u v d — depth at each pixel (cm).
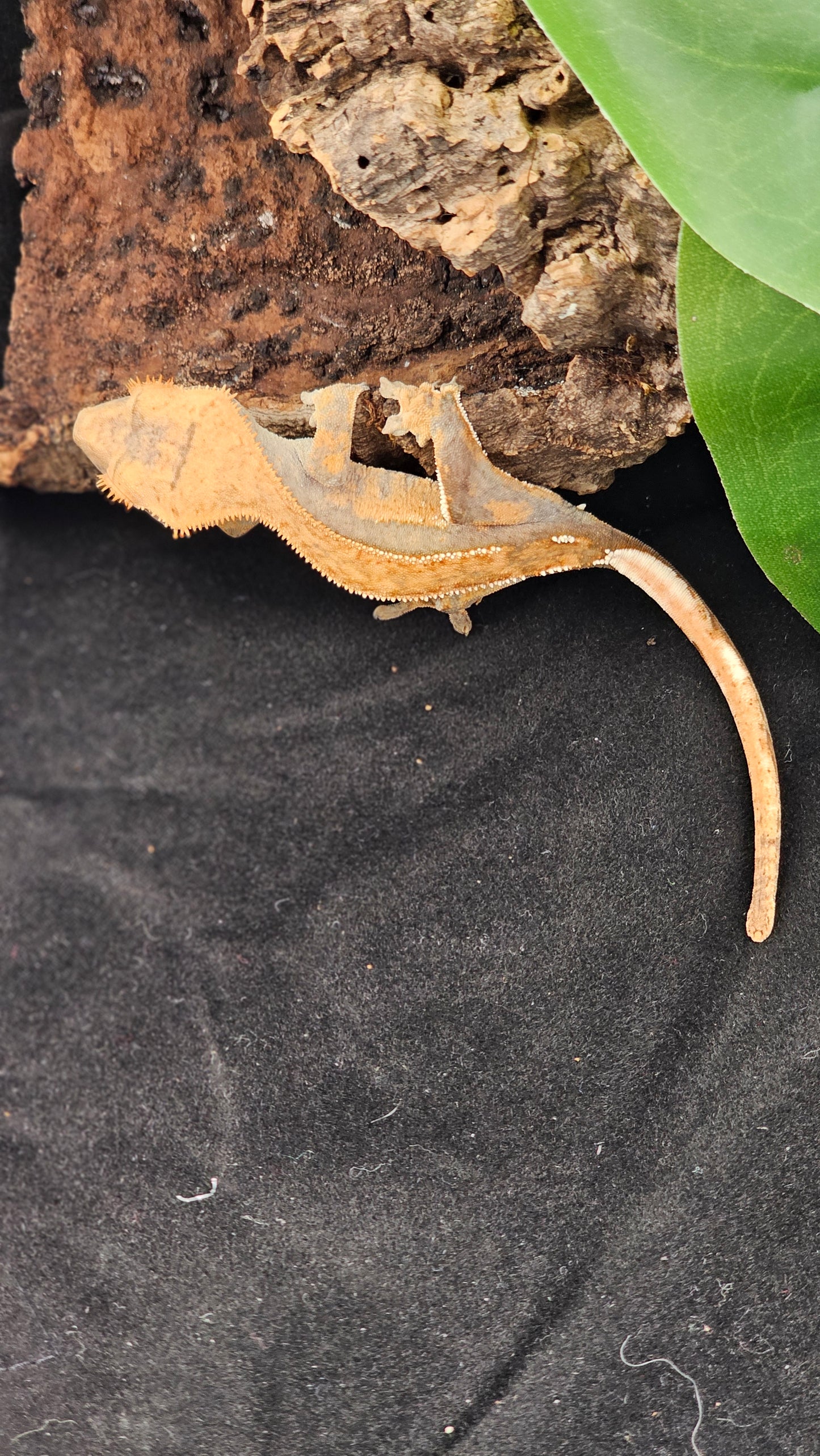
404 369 30
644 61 23
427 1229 32
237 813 34
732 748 31
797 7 23
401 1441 31
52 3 29
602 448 30
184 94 29
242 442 29
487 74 27
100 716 36
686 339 25
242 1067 33
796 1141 31
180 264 30
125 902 35
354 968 33
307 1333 32
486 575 30
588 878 32
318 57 27
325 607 34
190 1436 32
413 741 33
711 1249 31
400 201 28
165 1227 33
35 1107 34
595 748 32
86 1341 33
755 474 26
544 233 28
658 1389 31
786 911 31
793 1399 30
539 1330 31
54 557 36
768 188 23
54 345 31
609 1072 32
